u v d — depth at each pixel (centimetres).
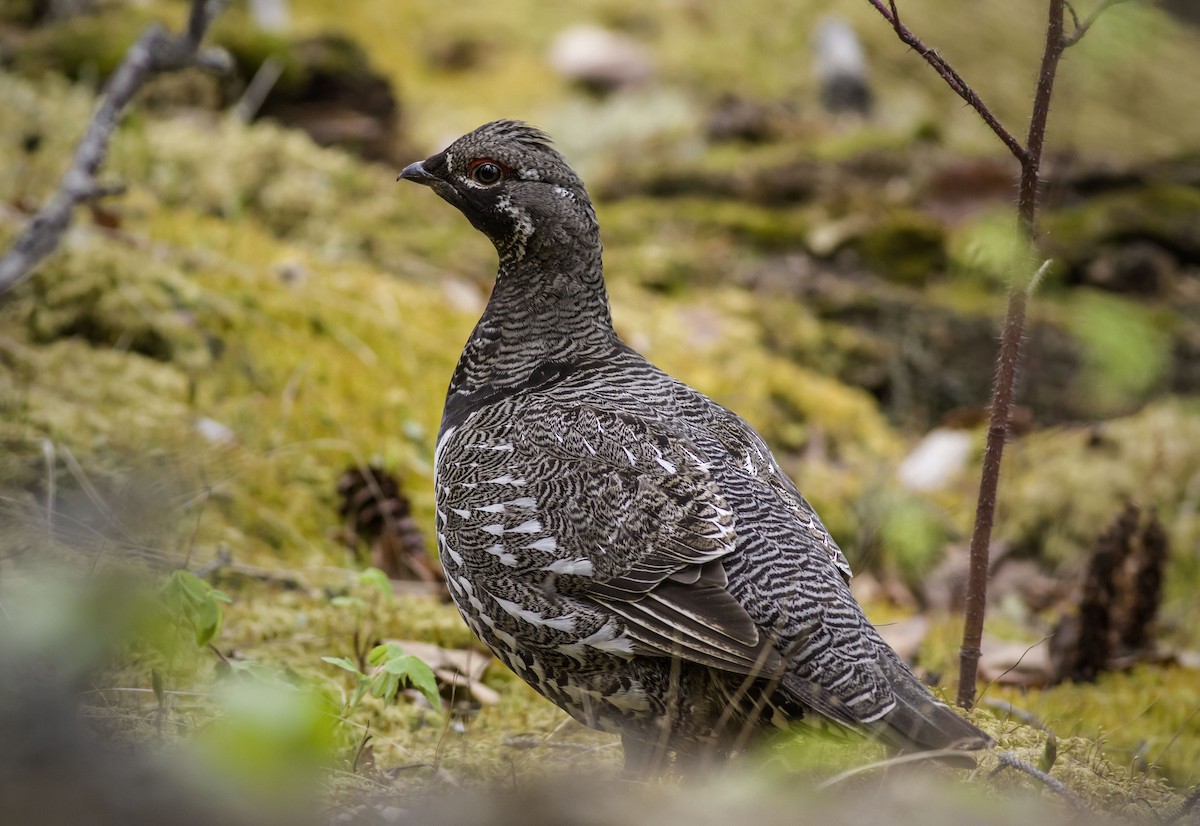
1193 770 803
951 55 2584
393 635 858
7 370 1014
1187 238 1795
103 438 964
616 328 1426
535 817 457
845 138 1989
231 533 939
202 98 1648
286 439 1055
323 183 1520
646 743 648
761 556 618
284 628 831
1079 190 1861
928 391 1603
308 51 1753
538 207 743
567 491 641
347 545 989
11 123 1428
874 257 1739
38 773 378
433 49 2280
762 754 621
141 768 391
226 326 1138
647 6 2516
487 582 650
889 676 589
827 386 1501
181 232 1287
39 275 1084
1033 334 1574
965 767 553
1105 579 959
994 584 1225
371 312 1237
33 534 821
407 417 1133
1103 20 691
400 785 621
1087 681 960
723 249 1741
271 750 400
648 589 611
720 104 2181
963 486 1377
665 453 648
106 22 1719
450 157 760
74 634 404
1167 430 1374
